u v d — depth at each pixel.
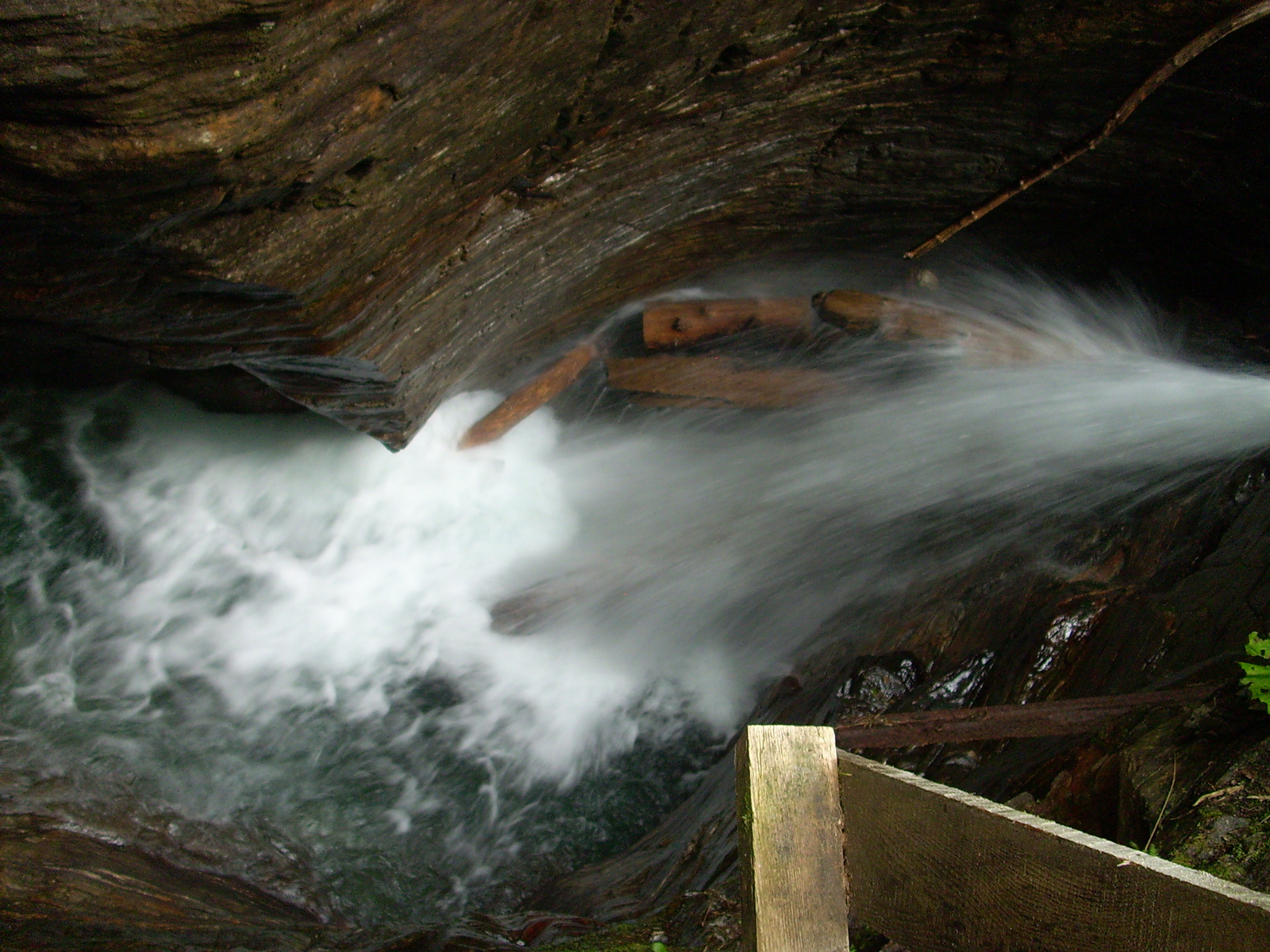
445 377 7.20
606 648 9.45
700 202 7.46
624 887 6.68
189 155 3.63
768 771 2.08
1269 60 6.14
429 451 8.75
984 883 1.84
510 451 9.68
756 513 9.62
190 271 4.38
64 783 6.55
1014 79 6.73
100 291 4.61
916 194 7.82
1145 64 6.40
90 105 3.36
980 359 8.52
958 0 6.19
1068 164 7.32
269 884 6.71
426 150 4.78
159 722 7.41
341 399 6.40
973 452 8.61
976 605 7.41
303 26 3.58
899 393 9.07
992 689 6.57
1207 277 7.74
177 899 5.92
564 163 6.03
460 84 4.58
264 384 7.61
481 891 7.81
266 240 4.41
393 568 8.86
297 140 4.00
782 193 7.76
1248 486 6.57
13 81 3.23
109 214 3.86
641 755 9.16
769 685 8.92
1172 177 7.16
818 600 8.91
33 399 7.41
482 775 8.70
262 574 8.29
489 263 6.30
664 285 8.62
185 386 7.62
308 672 8.35
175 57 3.35
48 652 7.29
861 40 6.43
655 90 5.89
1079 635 6.43
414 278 5.60
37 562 7.45
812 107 6.89
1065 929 1.71
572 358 8.91
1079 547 7.21
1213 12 5.98
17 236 4.05
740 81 6.28
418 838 8.02
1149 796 3.80
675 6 5.26
